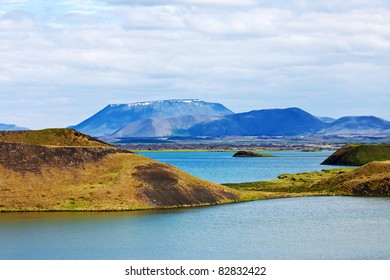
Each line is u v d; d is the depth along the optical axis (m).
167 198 159.38
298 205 165.25
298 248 105.56
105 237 114.62
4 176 155.75
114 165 170.25
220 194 172.75
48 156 166.38
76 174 162.88
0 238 113.31
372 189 192.62
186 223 131.75
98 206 149.62
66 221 132.38
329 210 154.88
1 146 165.88
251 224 131.62
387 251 103.00
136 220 135.12
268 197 182.50
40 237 114.56
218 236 116.94
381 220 138.25
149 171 168.62
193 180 174.00
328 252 102.00
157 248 105.25
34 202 148.75
